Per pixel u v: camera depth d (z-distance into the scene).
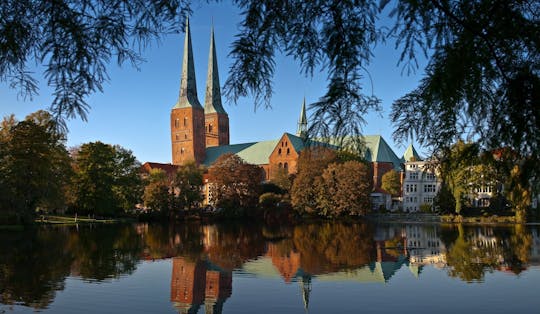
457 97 5.06
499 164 5.21
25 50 5.09
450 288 22.61
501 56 4.88
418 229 65.69
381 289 22.70
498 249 37.75
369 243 44.84
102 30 5.00
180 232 60.78
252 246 42.47
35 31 5.12
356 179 83.94
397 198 108.62
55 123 5.17
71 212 87.62
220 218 98.06
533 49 4.77
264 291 22.64
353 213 85.25
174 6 4.95
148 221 92.25
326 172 85.25
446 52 4.88
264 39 5.07
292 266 29.98
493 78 4.98
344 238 51.03
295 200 88.56
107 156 80.00
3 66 5.07
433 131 6.14
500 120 4.98
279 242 46.41
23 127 53.38
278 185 103.25
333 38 4.97
